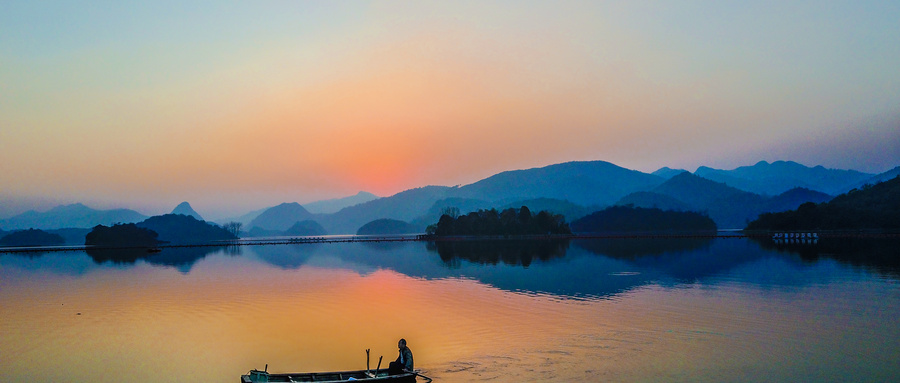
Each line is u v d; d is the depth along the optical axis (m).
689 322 38.44
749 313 41.28
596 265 87.38
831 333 34.62
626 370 27.62
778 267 76.31
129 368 30.06
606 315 41.59
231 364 30.81
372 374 25.47
